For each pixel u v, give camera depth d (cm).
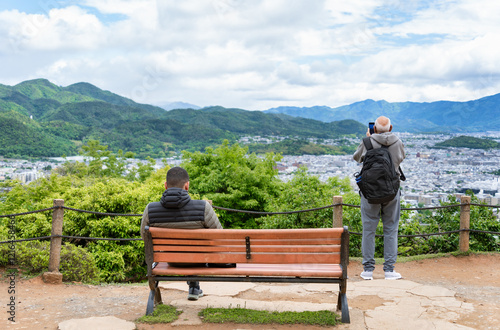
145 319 341
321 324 331
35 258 537
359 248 708
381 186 445
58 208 516
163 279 346
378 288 455
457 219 691
